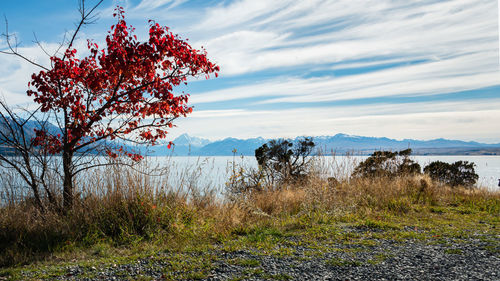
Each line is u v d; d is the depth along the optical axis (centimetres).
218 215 745
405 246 524
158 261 463
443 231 634
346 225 692
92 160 718
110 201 678
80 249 548
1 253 512
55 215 629
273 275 391
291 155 1301
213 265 437
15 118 671
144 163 746
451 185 1548
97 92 745
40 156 675
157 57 692
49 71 689
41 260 494
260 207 856
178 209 705
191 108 786
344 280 371
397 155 1290
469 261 434
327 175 1016
